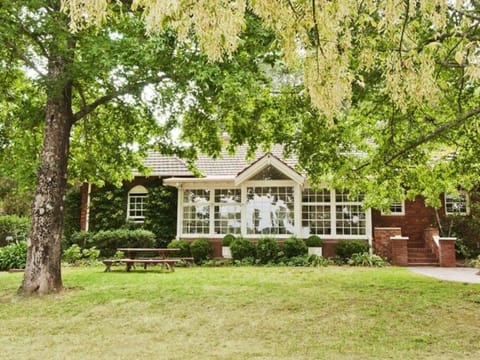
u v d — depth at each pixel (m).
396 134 11.02
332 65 3.24
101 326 7.43
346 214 19.67
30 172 13.35
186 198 20.89
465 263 17.91
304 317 7.78
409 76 3.36
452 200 20.59
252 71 9.33
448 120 10.42
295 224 19.11
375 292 10.00
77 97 13.08
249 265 17.62
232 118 11.77
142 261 14.97
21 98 13.00
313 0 3.03
